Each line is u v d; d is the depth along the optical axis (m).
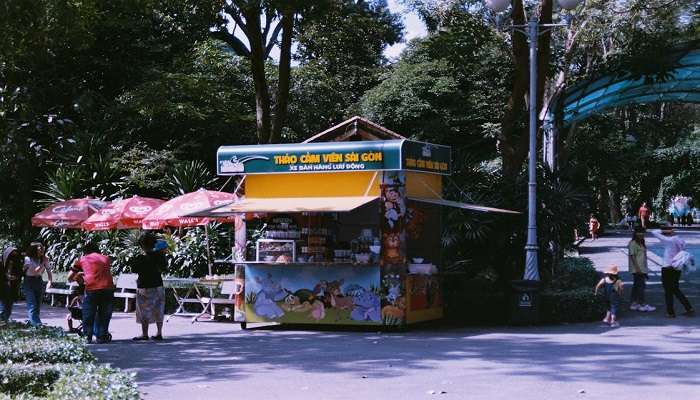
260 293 17.36
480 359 12.08
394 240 16.50
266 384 10.14
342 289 16.78
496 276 19.67
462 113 38.56
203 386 10.00
